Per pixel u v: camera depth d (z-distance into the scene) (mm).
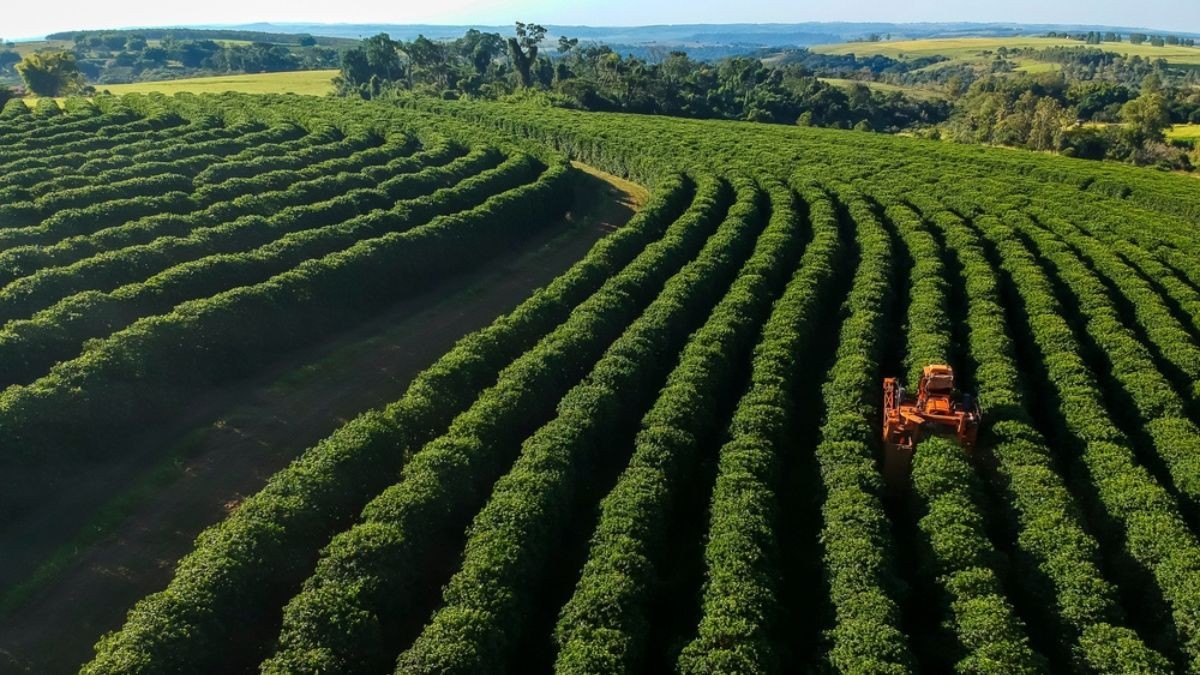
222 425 38781
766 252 55844
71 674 24844
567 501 30625
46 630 26328
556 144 101688
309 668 22422
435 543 29312
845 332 44594
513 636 24859
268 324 45344
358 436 32688
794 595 28438
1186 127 150750
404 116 101062
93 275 47375
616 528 28078
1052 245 58938
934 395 33000
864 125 155375
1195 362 41312
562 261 65000
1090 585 25719
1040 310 47188
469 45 191750
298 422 39781
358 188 72375
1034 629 26406
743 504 29234
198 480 34594
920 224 63250
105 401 36031
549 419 38000
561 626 24594
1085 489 32531
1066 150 122188
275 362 45219
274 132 87938
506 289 58781
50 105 98875
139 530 31250
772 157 87000
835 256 56062
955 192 74750
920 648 25453
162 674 22484
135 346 38625
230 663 24750
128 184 65625
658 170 82000
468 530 28297
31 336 39188
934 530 28562
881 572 26406
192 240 53688
